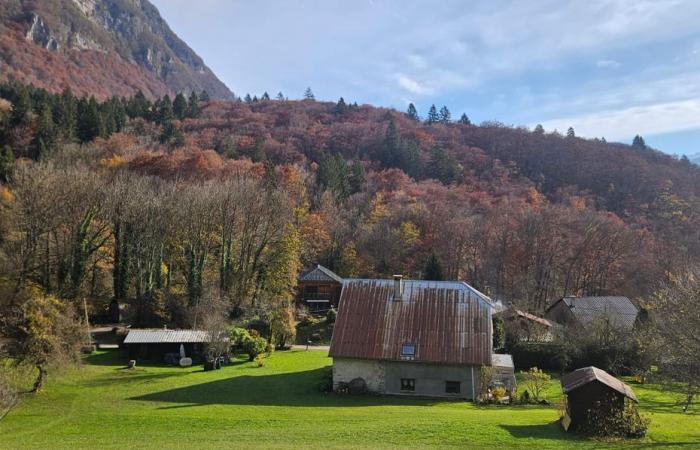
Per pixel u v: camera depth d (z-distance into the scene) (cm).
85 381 3803
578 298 6406
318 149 13038
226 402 3194
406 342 3447
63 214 5981
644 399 3284
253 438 2208
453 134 15212
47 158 7900
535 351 4559
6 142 8769
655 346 2700
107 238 6481
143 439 2270
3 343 3472
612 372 4344
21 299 5141
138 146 9756
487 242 8575
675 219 9388
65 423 2634
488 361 3297
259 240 7050
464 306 3612
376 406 3025
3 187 6919
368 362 3441
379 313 3641
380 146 13388
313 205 9731
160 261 6588
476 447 2014
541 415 2644
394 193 10462
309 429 2353
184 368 4394
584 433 2206
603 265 8138
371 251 8750
